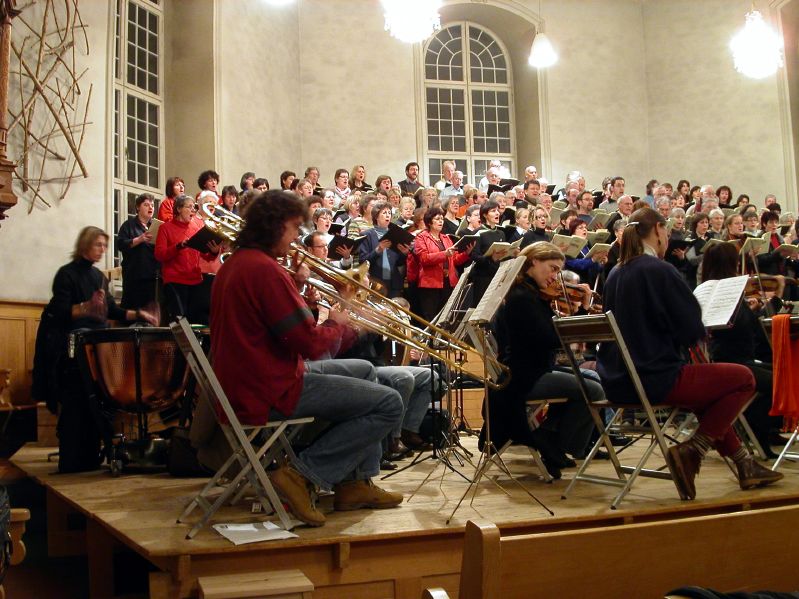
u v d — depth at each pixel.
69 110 8.50
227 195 8.39
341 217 8.12
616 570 1.43
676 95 14.64
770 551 1.58
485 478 4.04
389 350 5.40
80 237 5.15
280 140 12.47
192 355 2.96
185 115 10.88
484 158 14.92
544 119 14.41
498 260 6.91
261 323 2.88
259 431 3.27
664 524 1.48
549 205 9.62
